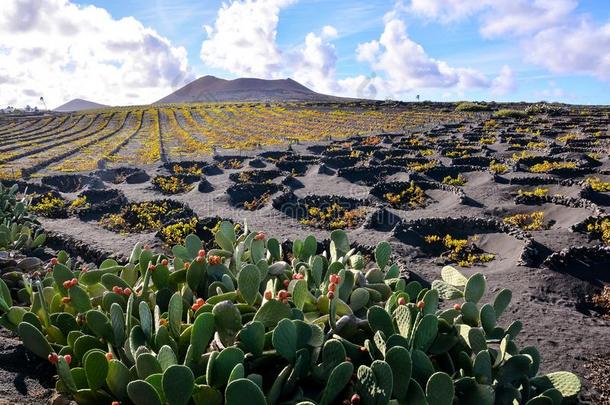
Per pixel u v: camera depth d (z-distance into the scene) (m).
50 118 52.09
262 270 3.56
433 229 8.87
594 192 11.27
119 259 7.25
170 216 10.21
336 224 9.52
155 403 2.29
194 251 4.23
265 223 9.58
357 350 2.71
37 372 3.35
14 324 3.69
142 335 2.90
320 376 2.53
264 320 2.81
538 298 6.02
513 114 33.56
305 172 16.06
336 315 3.01
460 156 17.36
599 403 3.86
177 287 3.68
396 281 3.81
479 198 11.62
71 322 3.42
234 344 2.67
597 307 5.98
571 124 27.16
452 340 2.90
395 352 2.38
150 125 40.91
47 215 10.51
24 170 16.55
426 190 12.45
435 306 3.22
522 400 2.81
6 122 48.00
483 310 3.13
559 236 8.23
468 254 8.00
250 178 14.87
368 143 21.84
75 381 2.70
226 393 2.17
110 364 2.55
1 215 8.28
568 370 4.34
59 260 5.00
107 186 14.45
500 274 6.75
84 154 22.84
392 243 8.26
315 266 3.58
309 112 46.06
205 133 32.03
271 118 41.88
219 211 10.80
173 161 18.66
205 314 2.60
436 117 36.59
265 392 2.51
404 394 2.36
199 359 2.64
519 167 14.66
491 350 3.02
